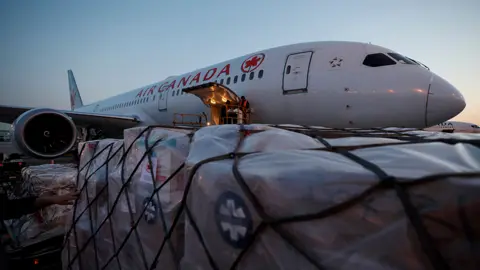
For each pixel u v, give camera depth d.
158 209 1.93
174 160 1.96
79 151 3.85
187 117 9.66
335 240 1.02
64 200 3.06
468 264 0.83
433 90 5.56
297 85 7.01
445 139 1.42
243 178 1.26
